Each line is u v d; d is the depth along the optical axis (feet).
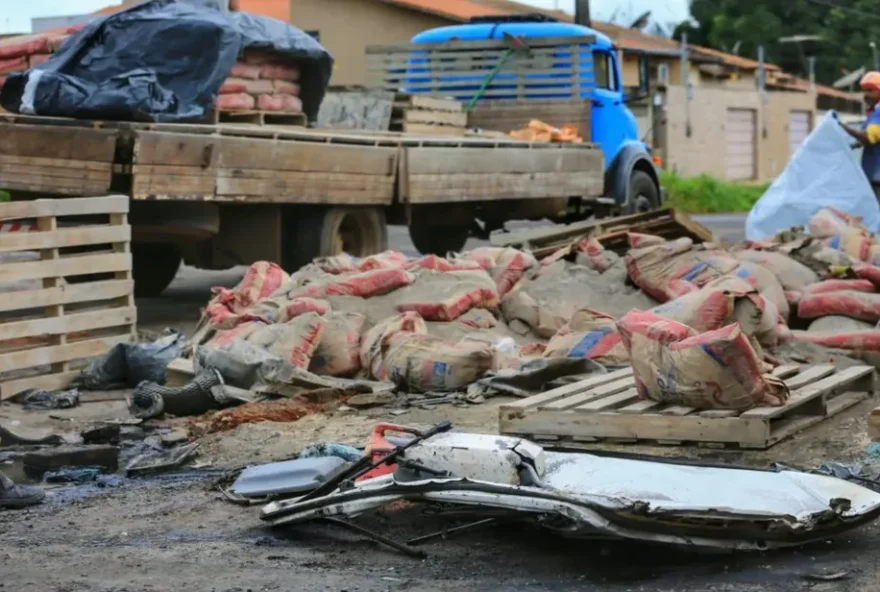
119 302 35.32
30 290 32.81
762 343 31.60
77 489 23.82
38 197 42.37
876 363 32.17
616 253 41.60
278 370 30.30
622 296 36.45
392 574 18.33
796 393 26.58
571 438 25.64
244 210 45.09
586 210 63.36
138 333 38.22
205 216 42.70
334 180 45.16
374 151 46.98
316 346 31.73
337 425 27.89
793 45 194.90
